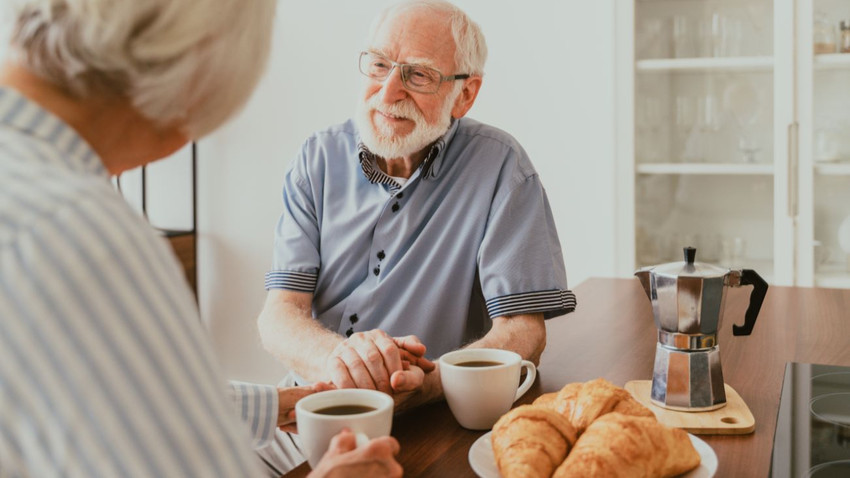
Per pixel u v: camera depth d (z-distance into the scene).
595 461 0.75
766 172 2.60
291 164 1.72
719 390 1.04
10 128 0.55
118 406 0.47
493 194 1.54
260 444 1.05
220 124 0.68
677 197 2.72
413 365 1.14
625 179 2.75
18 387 0.46
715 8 2.62
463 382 0.98
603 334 1.49
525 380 1.16
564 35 3.02
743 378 1.19
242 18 0.63
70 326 0.46
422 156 1.58
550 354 1.36
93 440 0.46
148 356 0.48
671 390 1.03
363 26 3.26
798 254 2.59
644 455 0.77
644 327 1.53
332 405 0.90
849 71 2.49
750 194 2.63
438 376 1.13
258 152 3.50
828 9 2.50
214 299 3.65
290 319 1.52
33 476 0.47
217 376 0.54
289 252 1.63
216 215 3.59
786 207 2.58
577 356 1.34
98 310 0.47
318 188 1.66
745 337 1.45
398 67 1.47
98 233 0.48
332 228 1.64
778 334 1.47
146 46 0.58
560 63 3.03
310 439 0.85
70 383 0.46
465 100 1.58
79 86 0.58
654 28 2.68
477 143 1.59
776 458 0.88
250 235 3.56
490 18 3.10
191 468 0.49
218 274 3.63
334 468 0.71
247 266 3.58
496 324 1.42
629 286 1.99
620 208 2.77
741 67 2.60
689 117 2.68
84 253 0.48
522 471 0.76
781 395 1.11
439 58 1.48
